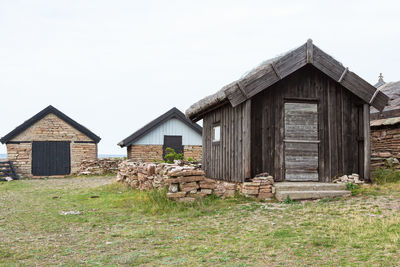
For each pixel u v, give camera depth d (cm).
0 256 537
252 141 976
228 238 595
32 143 2344
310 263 450
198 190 955
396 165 1236
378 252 473
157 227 698
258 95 991
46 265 489
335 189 947
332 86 1045
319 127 1029
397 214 666
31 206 1020
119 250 551
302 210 766
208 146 1296
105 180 1942
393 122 1295
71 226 741
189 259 491
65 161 2386
